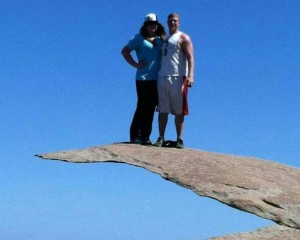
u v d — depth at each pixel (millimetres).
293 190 6613
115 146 7660
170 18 7695
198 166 6949
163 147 7766
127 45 7910
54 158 7426
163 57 7707
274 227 7715
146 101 7871
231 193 6246
